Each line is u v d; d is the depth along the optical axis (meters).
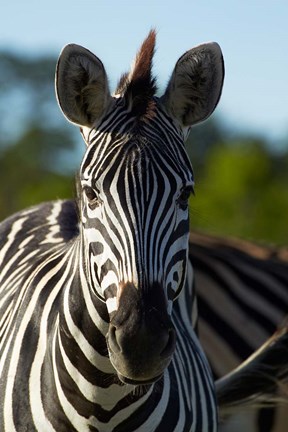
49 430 8.13
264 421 13.34
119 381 7.84
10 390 8.35
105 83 7.68
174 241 7.42
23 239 10.23
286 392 10.48
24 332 8.51
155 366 7.06
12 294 9.14
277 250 15.54
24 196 37.19
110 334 7.19
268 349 10.48
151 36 7.79
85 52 7.67
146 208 7.23
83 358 7.91
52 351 8.17
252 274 14.47
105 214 7.32
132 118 7.53
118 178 7.28
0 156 65.19
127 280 7.15
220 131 63.88
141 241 7.19
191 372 9.06
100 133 7.59
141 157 7.30
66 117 7.77
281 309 14.18
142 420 8.09
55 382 8.10
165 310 7.14
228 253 14.68
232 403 10.47
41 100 82.31
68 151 70.25
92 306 7.75
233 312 14.10
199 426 8.83
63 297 8.17
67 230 10.16
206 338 13.89
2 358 8.59
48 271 8.77
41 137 69.38
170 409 8.30
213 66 7.91
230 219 30.52
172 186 7.35
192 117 7.92
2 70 82.38
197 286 14.23
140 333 6.97
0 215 39.78
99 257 7.43
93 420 8.02
